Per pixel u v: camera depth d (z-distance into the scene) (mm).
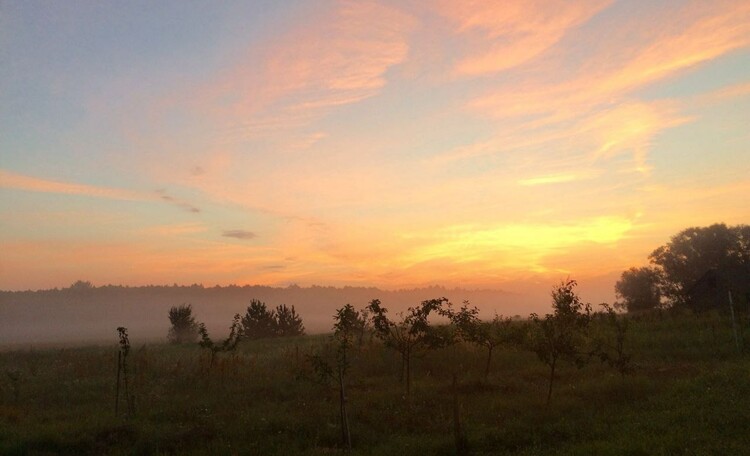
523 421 12805
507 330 19531
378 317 18891
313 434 12672
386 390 17531
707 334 25969
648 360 21562
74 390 19250
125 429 13062
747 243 61438
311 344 31328
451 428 12594
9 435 12727
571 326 15516
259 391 18094
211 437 12508
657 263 66688
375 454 10906
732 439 10078
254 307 56125
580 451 10031
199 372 21422
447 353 23703
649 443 10102
